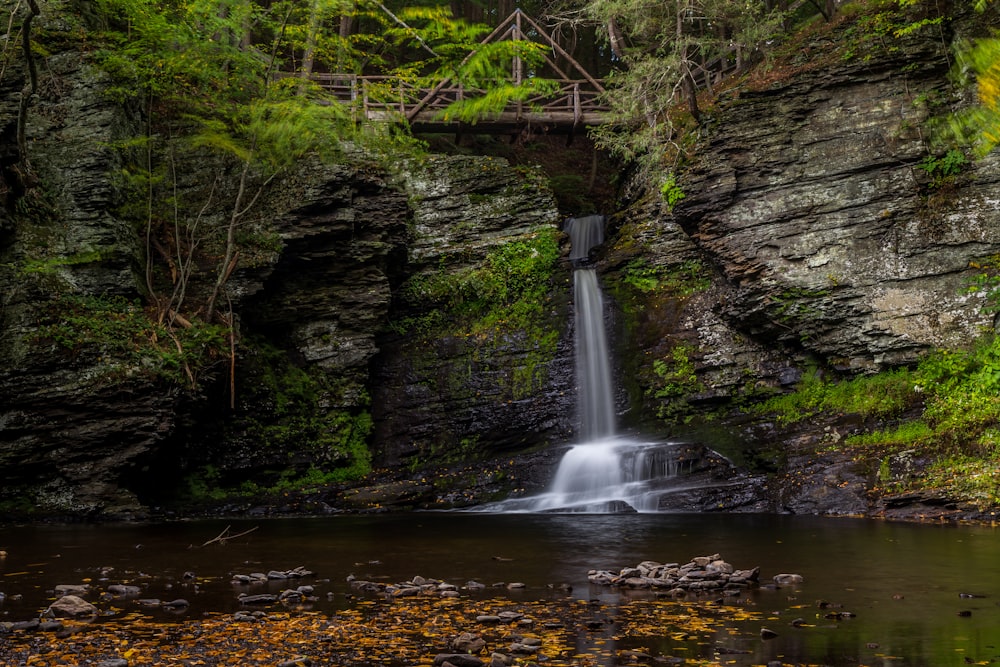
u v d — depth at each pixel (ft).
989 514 41.16
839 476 48.24
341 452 61.57
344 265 64.85
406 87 73.15
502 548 31.86
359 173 64.95
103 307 51.62
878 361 55.98
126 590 21.44
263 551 31.07
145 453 48.88
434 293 69.00
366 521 45.03
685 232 65.82
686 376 62.59
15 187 50.85
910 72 58.29
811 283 58.59
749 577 22.76
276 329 64.28
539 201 71.87
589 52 113.50
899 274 56.34
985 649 15.52
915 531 36.73
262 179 63.67
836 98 60.29
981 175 55.52
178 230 60.49
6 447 46.32
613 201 89.40
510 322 67.92
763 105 61.98
